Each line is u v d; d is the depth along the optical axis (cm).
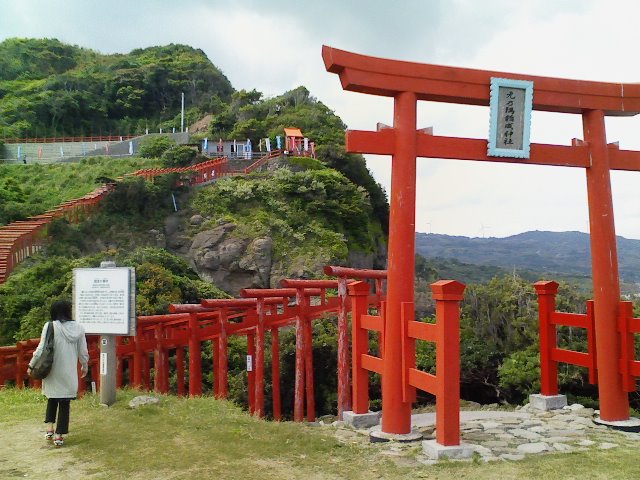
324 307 1770
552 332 1172
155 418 1005
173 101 9069
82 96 8450
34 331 2394
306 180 4816
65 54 10538
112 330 1095
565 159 1009
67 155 6706
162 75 9175
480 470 729
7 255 3139
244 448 822
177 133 7394
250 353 1934
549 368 1166
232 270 4191
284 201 4719
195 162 5488
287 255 4269
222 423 974
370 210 5241
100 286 1107
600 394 1012
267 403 2256
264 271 4162
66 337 835
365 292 1042
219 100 8725
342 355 1480
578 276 4988
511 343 2023
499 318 2091
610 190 1025
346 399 1464
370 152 905
